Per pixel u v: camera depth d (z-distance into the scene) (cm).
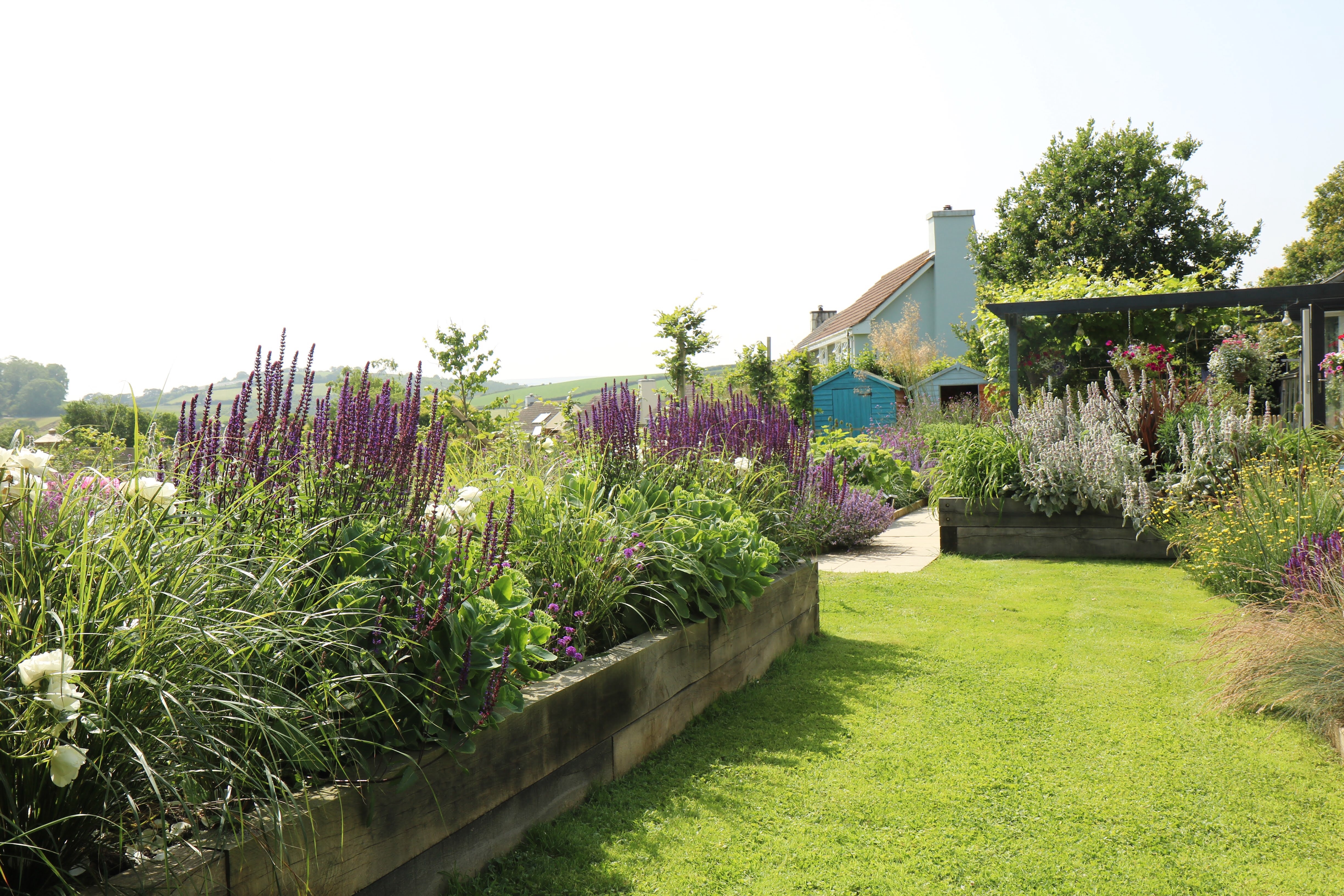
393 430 252
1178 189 2170
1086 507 734
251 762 172
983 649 440
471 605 230
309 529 229
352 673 204
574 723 262
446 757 211
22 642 151
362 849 186
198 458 215
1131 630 472
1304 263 3127
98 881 148
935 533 900
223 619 176
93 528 179
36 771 146
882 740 317
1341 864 227
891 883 220
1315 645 325
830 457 711
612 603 326
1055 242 2252
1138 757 299
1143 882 220
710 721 339
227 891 156
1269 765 290
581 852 234
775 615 419
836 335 3058
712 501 429
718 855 234
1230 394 926
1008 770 290
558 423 629
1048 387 1172
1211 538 539
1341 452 679
